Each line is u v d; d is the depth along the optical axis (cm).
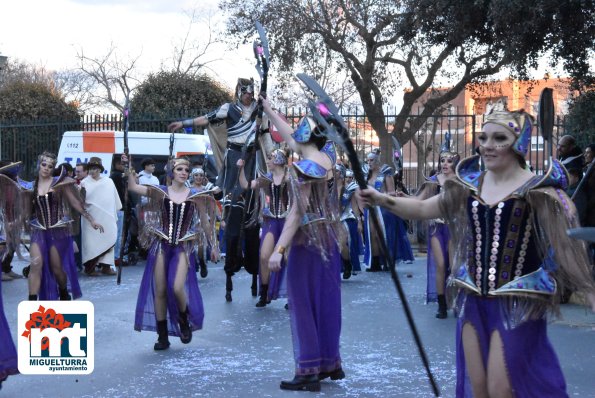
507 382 408
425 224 969
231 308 1031
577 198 951
